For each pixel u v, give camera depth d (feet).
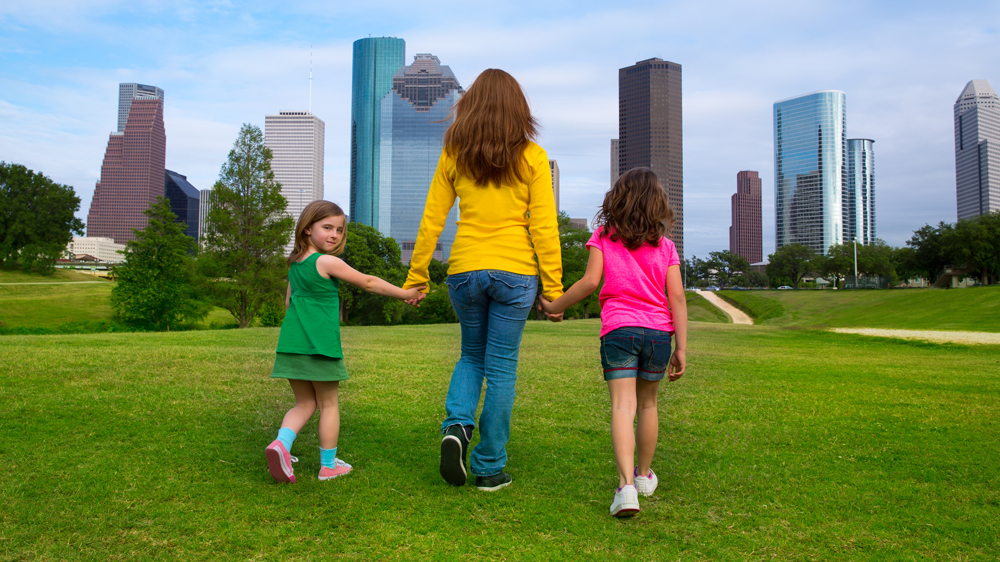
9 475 8.11
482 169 8.13
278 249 99.86
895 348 42.14
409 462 9.52
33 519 6.63
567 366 24.61
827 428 12.71
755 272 402.93
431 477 8.72
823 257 302.04
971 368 26.99
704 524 7.13
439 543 6.36
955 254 190.08
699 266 406.00
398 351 30.94
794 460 10.09
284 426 8.41
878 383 20.62
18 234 216.95
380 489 8.09
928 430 12.58
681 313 8.25
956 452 10.67
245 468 8.84
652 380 8.18
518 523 7.02
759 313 170.19
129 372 17.90
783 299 187.11
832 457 10.32
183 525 6.60
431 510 7.36
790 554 6.29
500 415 8.29
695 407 15.24
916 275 237.86
